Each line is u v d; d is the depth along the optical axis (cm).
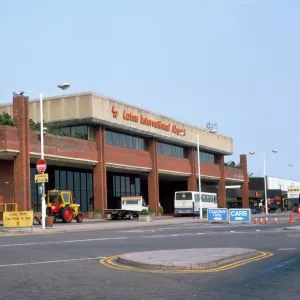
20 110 4341
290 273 1227
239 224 4094
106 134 5675
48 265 1417
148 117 6162
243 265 1368
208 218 4519
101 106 5284
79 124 5397
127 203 5738
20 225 3488
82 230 3444
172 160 6969
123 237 2566
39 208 5344
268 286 1047
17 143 4291
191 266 1288
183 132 6819
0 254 1738
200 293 967
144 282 1096
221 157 8569
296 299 916
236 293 970
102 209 5391
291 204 10125
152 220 4981
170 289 1009
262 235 2598
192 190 7419
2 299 927
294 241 2188
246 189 9531
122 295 952
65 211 4450
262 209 9400
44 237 2686
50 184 5522
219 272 1238
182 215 6794
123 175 6900
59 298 931
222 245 2003
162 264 1299
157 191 6475
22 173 4294
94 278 1166
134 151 6103
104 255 1672
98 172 5397
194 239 2358
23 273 1262
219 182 8525
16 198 4303
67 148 4909
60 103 5262
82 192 6047
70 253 1750
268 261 1459
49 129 4869
